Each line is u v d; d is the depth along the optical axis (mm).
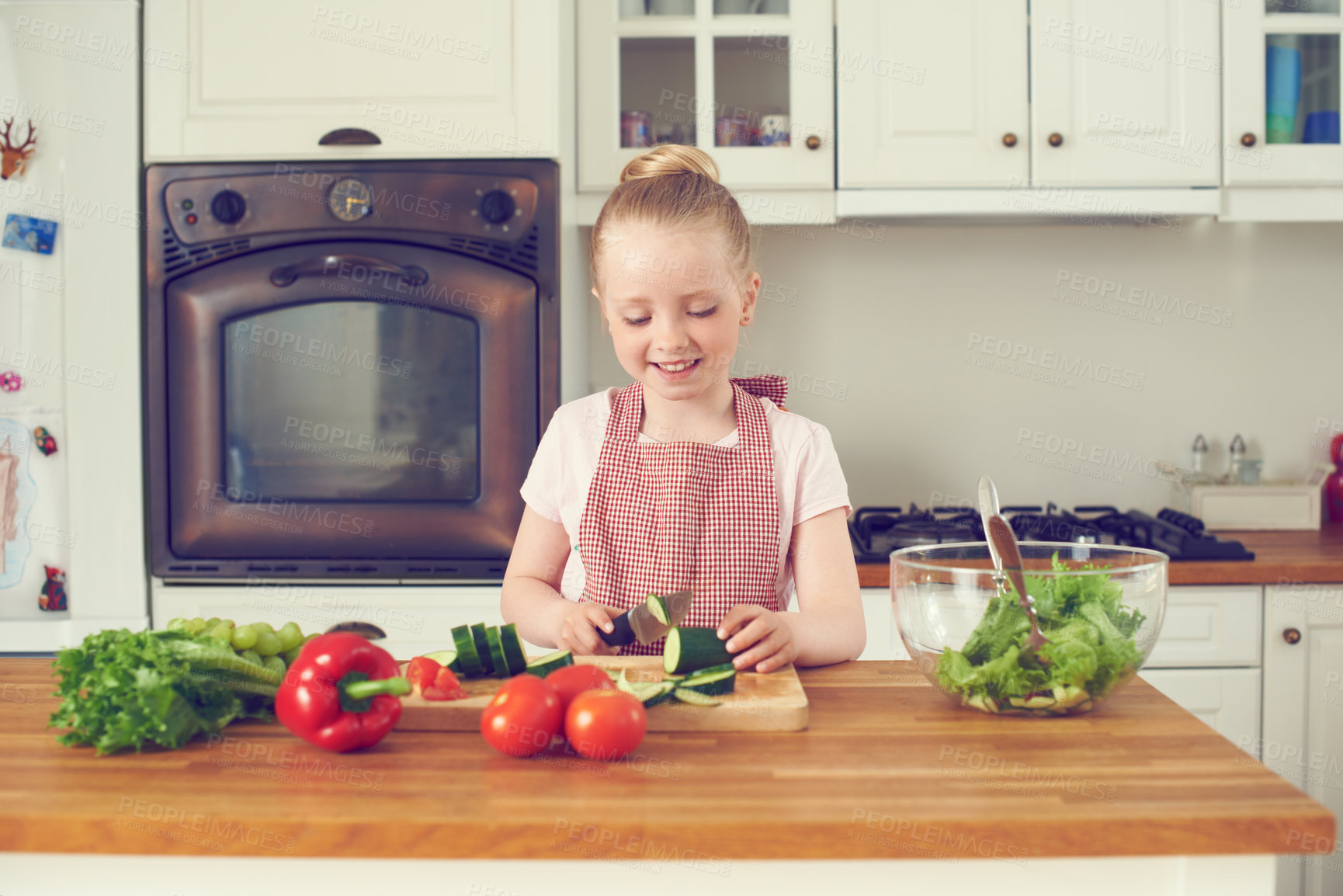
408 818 622
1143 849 623
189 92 1752
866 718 831
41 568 1786
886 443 2344
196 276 1757
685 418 1215
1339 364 2311
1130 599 804
